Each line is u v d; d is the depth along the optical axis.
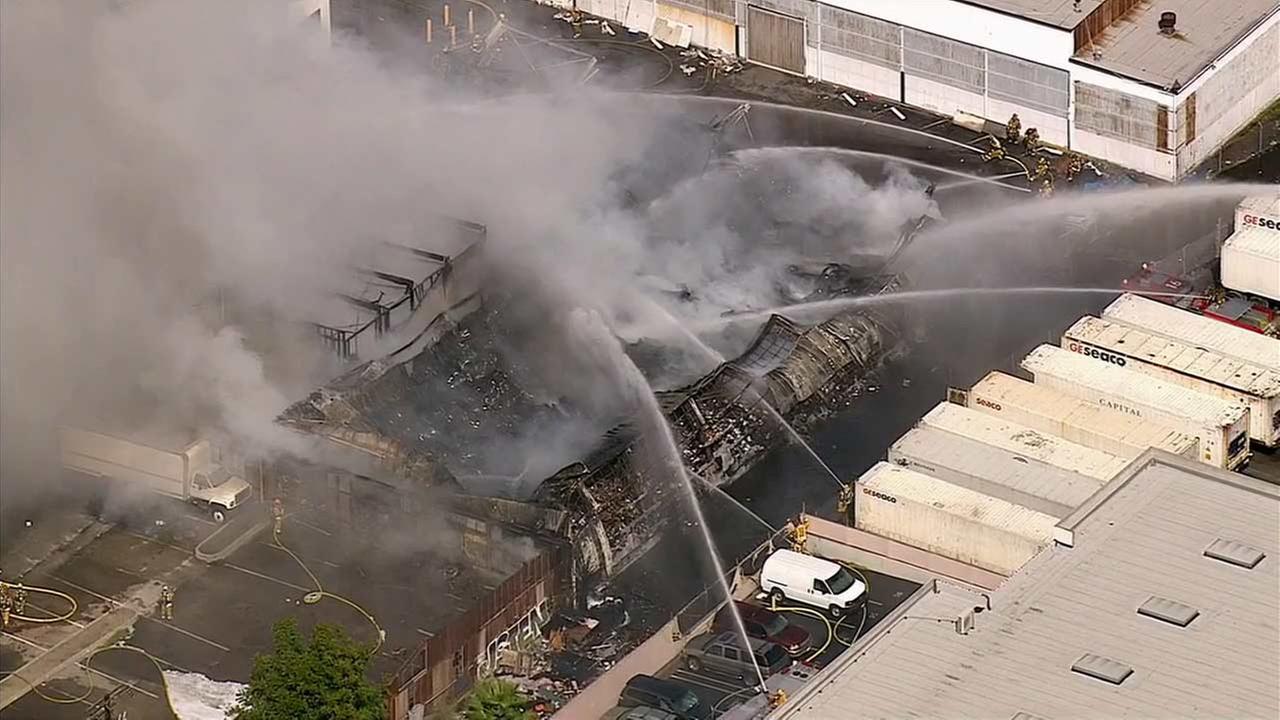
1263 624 106.38
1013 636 106.69
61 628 124.88
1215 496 114.94
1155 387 134.62
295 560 128.75
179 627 124.62
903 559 125.38
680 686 116.06
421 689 116.94
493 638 120.50
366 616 124.25
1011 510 124.38
